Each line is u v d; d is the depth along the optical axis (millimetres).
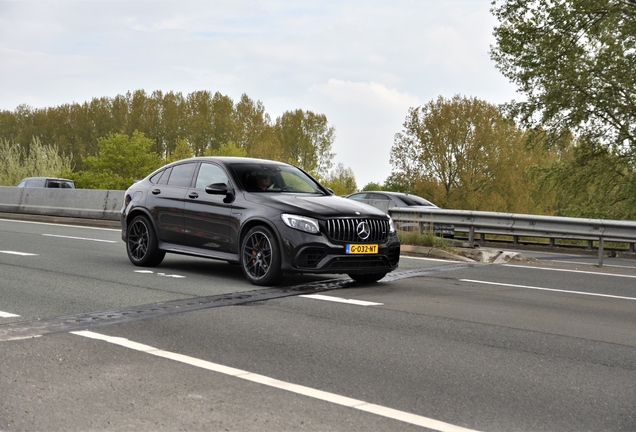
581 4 26766
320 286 8656
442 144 58812
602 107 27625
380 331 6051
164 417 3721
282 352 5207
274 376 4559
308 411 3863
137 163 74500
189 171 9961
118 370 4629
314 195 9297
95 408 3855
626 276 10953
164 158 90125
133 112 110062
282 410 3869
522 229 17500
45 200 23062
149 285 8445
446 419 3789
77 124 114062
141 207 10266
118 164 74062
